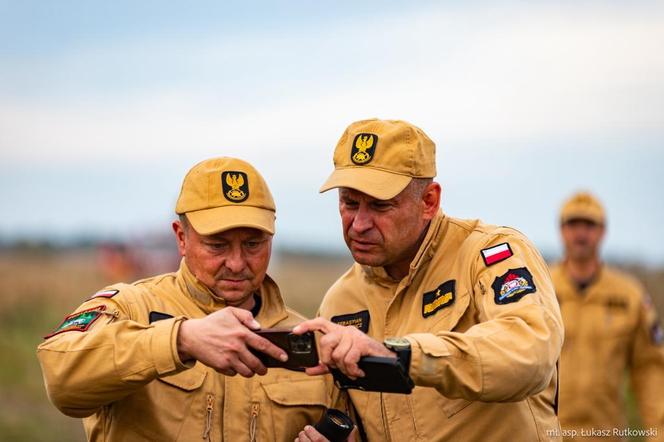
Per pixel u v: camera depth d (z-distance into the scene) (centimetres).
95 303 396
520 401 391
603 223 764
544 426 421
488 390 355
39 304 1953
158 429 391
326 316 457
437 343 352
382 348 350
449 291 418
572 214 754
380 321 441
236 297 408
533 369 361
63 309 1955
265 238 408
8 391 1180
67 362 366
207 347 354
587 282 757
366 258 416
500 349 358
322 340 352
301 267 4156
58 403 373
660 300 1400
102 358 362
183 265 419
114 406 394
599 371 741
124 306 398
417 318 425
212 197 402
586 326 747
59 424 1046
